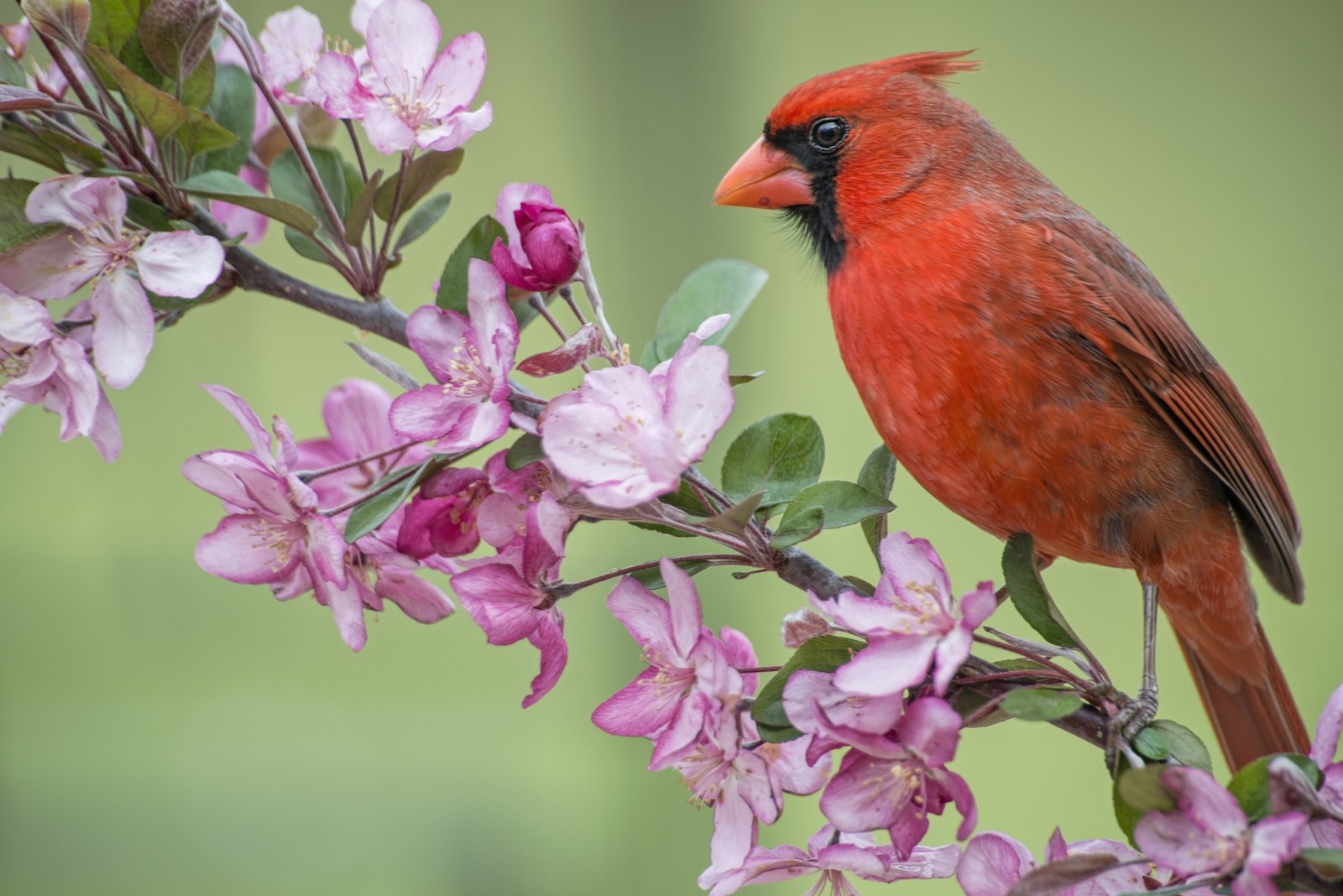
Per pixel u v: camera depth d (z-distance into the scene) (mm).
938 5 4184
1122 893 3016
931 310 3094
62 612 3648
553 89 3990
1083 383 3094
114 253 3035
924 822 3010
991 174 3107
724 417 3006
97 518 3723
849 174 3107
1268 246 4047
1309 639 3639
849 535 3408
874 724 3008
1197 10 4246
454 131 3049
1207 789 2992
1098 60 4250
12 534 3707
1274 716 3145
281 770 3404
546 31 4004
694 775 3021
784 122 3113
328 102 3047
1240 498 3111
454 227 3881
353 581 3041
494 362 3025
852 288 3104
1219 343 4012
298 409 3781
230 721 3518
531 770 3404
